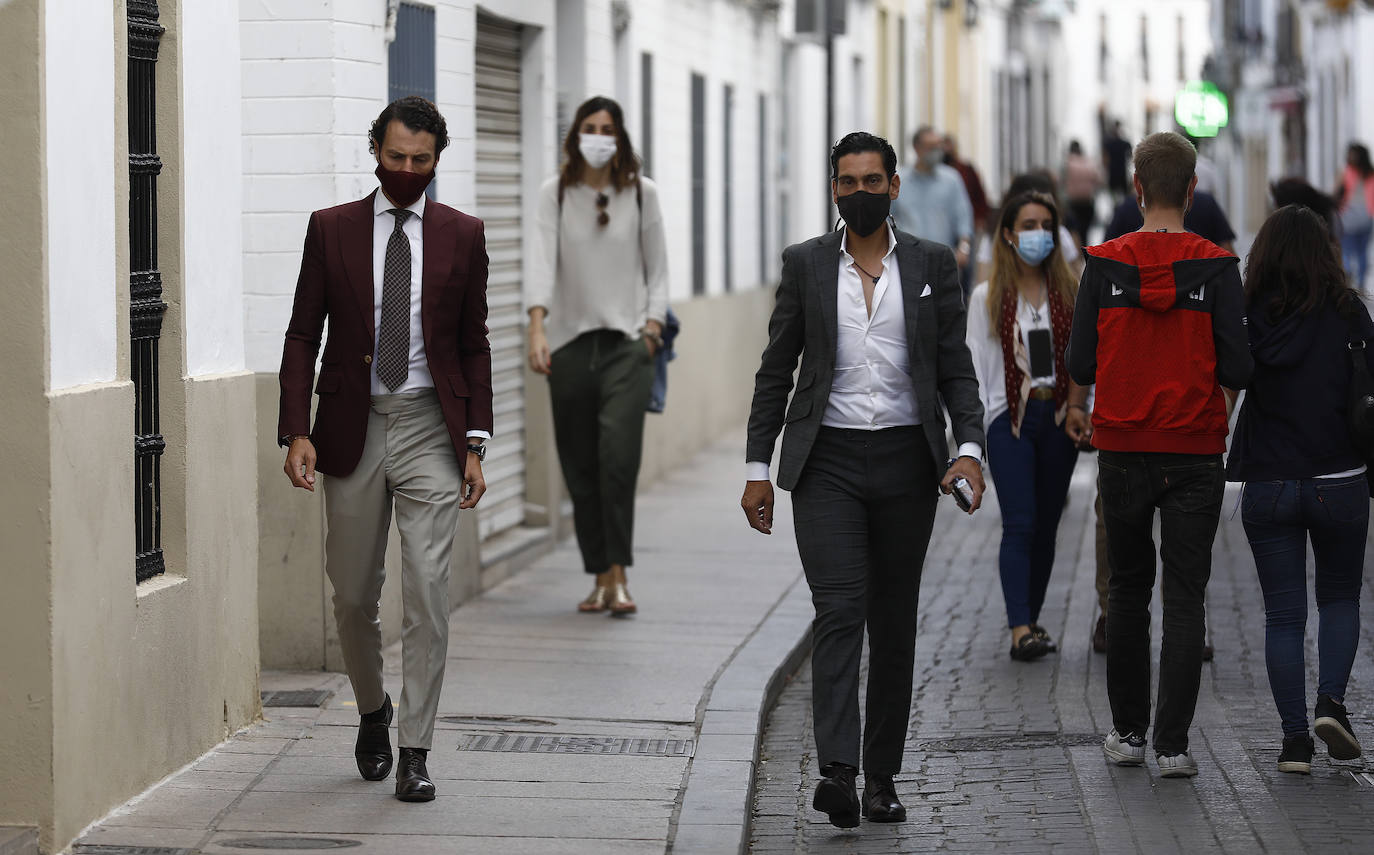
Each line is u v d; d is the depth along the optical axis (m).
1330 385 18.41
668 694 21.41
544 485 31.53
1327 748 19.11
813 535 16.52
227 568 18.94
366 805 16.83
